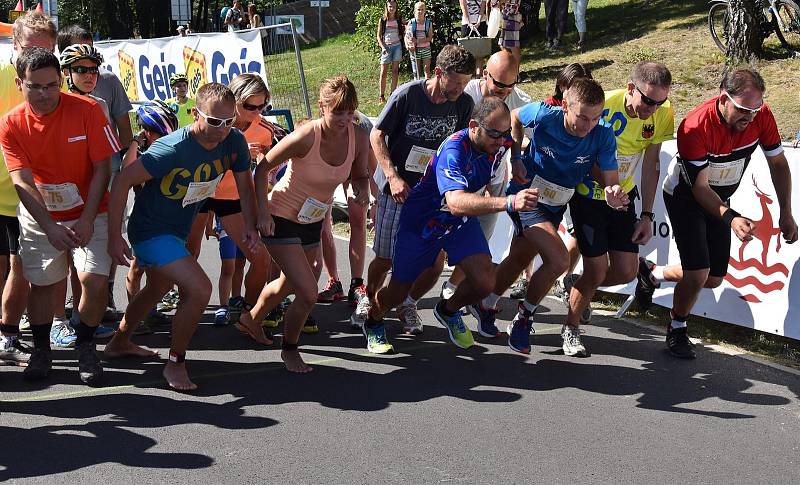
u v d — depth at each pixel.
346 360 5.18
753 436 4.15
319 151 4.68
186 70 11.82
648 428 4.22
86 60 4.98
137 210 4.52
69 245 4.32
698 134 4.92
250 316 5.37
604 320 6.06
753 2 11.34
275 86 12.03
